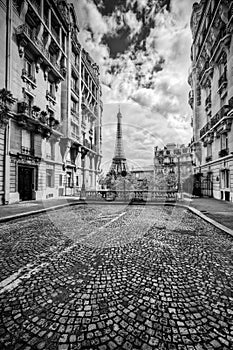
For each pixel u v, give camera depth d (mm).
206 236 5953
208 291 2828
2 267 3643
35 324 2104
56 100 20250
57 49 20375
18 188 12680
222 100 17734
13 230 6480
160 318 2211
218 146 18672
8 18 13609
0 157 12672
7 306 2434
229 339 1899
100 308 2400
